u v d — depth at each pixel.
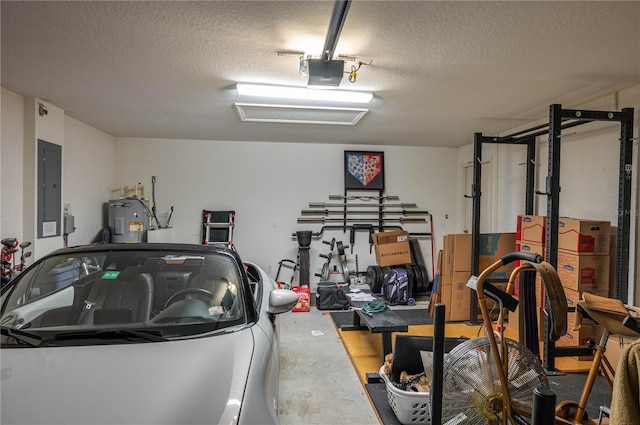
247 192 5.59
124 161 5.30
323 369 2.85
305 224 5.72
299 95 3.21
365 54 2.35
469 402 1.43
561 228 3.17
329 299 4.66
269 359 1.47
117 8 1.83
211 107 3.64
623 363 0.99
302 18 1.93
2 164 3.05
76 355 1.27
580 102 3.34
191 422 0.99
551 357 2.71
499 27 1.99
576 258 2.98
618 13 1.83
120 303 1.66
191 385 1.12
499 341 1.49
